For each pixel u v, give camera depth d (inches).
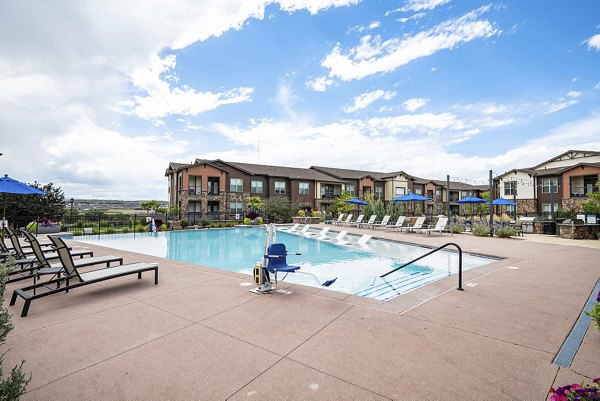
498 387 96.7
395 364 110.9
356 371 106.1
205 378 102.0
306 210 1234.6
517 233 671.8
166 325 147.5
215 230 900.6
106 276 196.1
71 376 102.9
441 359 114.7
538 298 193.5
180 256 479.5
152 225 802.2
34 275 212.1
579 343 129.0
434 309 171.3
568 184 1202.6
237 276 253.0
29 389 95.3
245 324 148.8
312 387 96.7
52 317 158.2
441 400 90.0
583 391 71.0
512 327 146.0
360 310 169.0
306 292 204.8
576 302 185.8
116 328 143.9
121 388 96.3
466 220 925.2
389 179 1793.8
